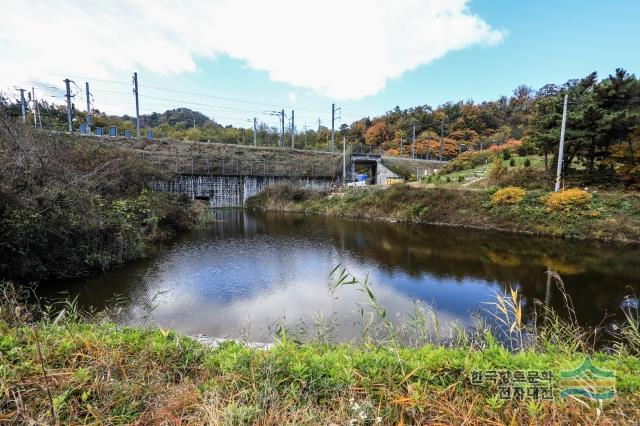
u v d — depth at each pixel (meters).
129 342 2.76
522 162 23.20
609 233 13.27
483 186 19.88
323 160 34.66
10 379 2.04
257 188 29.36
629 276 8.68
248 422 1.86
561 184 16.39
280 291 7.82
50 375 2.16
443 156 47.91
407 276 9.05
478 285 8.23
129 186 14.88
